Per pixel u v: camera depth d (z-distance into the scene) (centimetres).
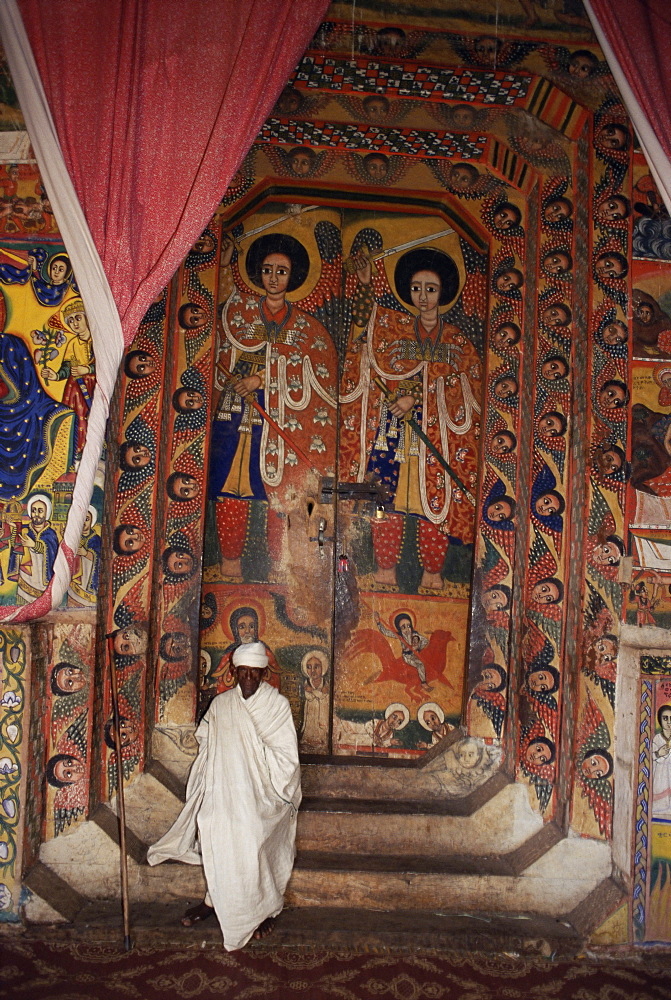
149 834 443
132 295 379
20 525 423
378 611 514
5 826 401
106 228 377
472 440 521
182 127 379
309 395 518
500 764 485
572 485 461
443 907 428
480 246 523
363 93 470
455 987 371
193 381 487
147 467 462
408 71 453
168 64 379
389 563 515
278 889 412
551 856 433
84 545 430
